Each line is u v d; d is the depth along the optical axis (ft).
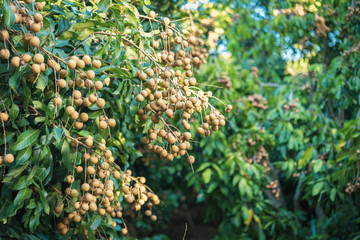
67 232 5.06
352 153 8.87
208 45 11.35
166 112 4.34
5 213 4.46
